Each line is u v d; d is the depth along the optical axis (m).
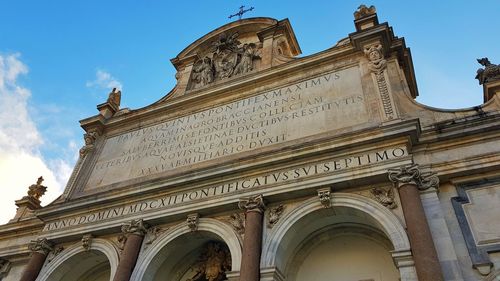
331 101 19.67
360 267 16.39
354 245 17.11
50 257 21.02
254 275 14.80
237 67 25.08
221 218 17.91
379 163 15.52
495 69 17.47
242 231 16.88
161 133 24.16
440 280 11.98
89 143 26.00
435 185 14.73
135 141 24.80
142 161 23.09
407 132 15.60
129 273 17.69
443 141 15.84
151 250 18.25
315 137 18.38
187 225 18.28
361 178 15.48
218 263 19.14
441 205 14.62
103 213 20.70
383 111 17.52
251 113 21.66
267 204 17.12
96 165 24.73
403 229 13.95
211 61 26.83
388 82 18.48
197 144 21.92
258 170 17.84
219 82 25.03
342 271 16.56
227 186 18.19
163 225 19.19
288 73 22.25
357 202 15.37
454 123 15.90
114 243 19.59
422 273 12.23
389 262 16.02
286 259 16.62
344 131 17.86
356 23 21.36
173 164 21.62
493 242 13.12
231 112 22.47
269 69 22.62
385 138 15.90
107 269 22.16
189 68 27.23
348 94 19.47
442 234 13.42
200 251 20.19
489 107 16.58
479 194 14.43
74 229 20.69
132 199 20.28
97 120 26.66
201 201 18.19
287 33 25.89
